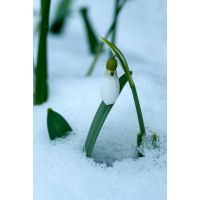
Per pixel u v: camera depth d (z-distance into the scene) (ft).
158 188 0.95
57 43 1.89
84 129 1.10
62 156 1.02
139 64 1.53
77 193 0.94
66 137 1.07
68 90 1.28
